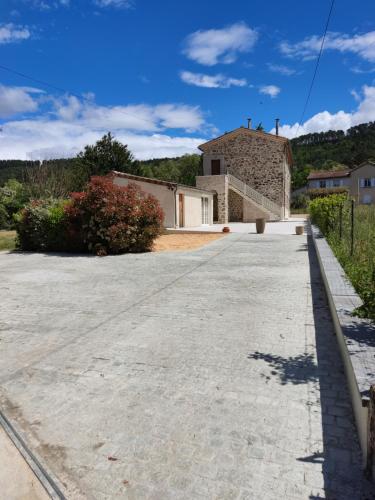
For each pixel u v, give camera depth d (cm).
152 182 2025
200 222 2438
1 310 577
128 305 592
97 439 257
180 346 417
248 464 229
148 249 1294
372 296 364
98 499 207
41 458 240
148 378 343
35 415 288
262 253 1140
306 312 530
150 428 267
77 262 1071
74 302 618
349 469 222
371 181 5109
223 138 3005
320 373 343
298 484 212
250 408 289
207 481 216
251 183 2983
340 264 684
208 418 277
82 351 411
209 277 797
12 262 1087
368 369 264
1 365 380
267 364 365
